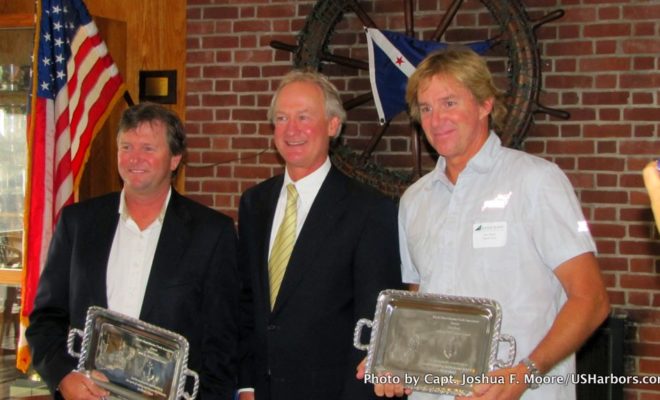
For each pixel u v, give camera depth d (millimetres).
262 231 2264
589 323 1783
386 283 2104
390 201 2199
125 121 2236
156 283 2199
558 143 3445
